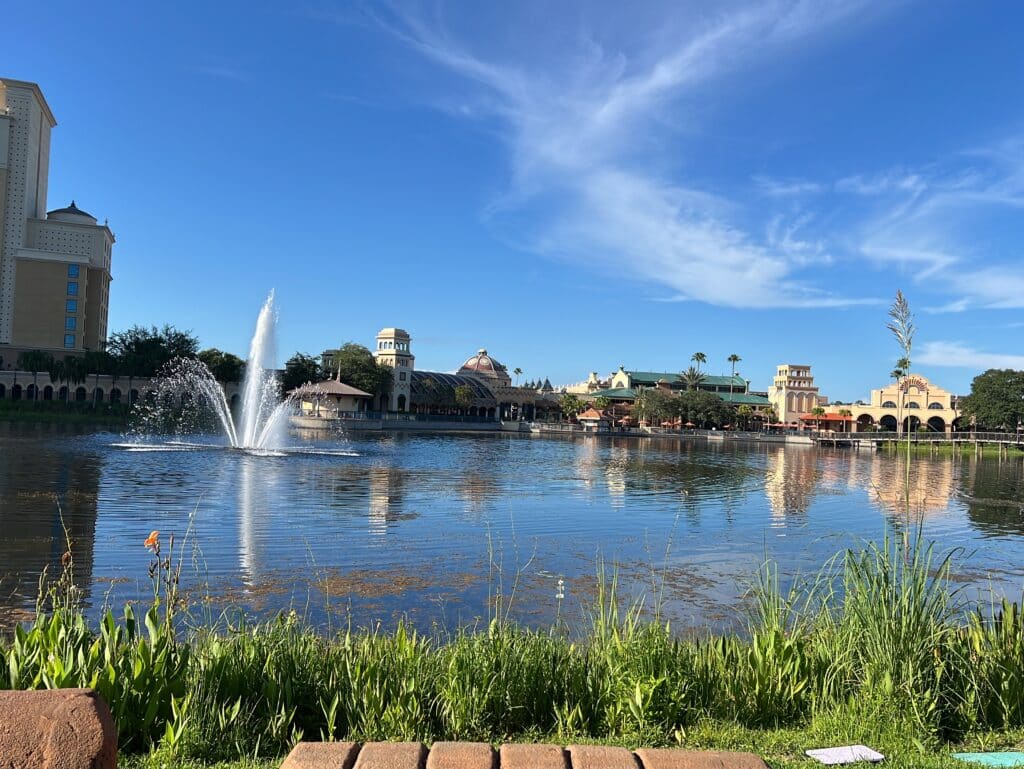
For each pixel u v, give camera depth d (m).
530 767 4.42
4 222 108.19
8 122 108.19
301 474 36.81
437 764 4.44
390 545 19.27
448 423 119.50
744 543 22.05
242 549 17.89
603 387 193.50
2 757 3.23
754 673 7.79
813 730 7.10
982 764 6.27
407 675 7.25
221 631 11.37
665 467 54.56
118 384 109.25
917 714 7.05
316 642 8.24
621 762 4.51
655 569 17.92
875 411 149.25
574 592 15.38
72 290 111.31
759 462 67.81
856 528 26.38
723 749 6.58
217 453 47.16
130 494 26.22
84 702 3.41
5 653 6.50
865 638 7.98
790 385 170.75
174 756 5.83
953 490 45.41
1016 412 125.19
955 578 17.84
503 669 7.34
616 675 7.58
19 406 87.69
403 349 141.00
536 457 61.22
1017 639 8.31
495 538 21.14
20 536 18.02
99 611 12.26
